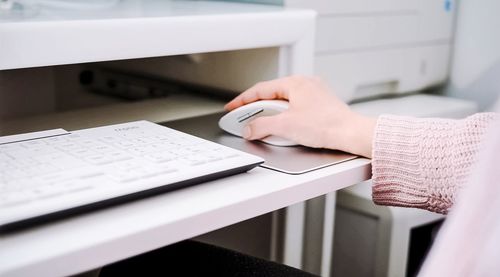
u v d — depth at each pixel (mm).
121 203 428
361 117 599
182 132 599
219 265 651
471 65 1217
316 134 593
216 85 855
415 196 561
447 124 558
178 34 645
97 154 494
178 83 923
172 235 405
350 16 1009
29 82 994
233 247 874
